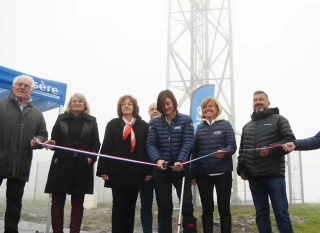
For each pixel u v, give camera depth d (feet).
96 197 46.26
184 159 15.30
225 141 16.90
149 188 18.75
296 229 25.77
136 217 30.96
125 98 18.04
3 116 15.88
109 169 17.22
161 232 15.74
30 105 16.81
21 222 28.45
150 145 16.22
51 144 16.66
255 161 16.03
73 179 17.19
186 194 15.40
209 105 17.54
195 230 15.07
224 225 15.99
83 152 16.57
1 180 15.62
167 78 44.27
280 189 15.48
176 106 16.49
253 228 26.07
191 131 16.24
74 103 18.21
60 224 16.93
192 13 47.67
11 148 15.65
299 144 14.85
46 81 22.43
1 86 20.38
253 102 17.02
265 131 16.08
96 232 25.40
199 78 46.60
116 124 17.70
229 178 16.42
